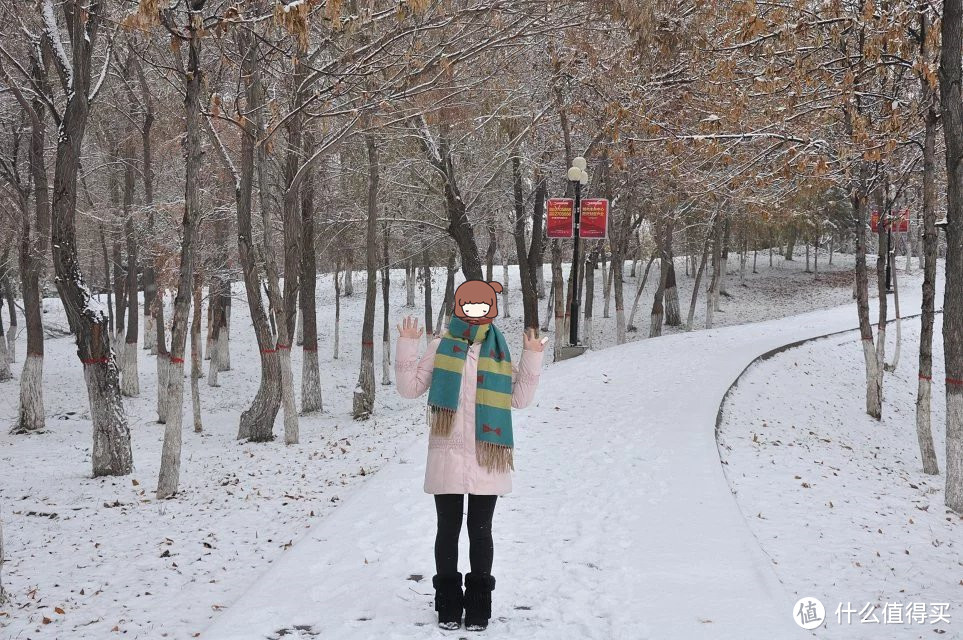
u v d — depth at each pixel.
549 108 24.73
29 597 7.29
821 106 14.91
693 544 6.39
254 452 17.48
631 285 55.00
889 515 10.87
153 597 7.12
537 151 28.56
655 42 13.97
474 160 29.45
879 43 12.74
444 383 4.53
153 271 30.69
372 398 24.70
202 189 25.64
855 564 8.30
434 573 5.57
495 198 31.27
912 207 22.73
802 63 13.70
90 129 26.81
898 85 15.48
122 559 8.70
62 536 10.08
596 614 4.87
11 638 6.02
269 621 4.67
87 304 14.29
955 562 8.75
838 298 51.28
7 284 37.94
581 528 6.90
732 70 13.88
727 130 15.73
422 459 9.63
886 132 13.91
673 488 8.48
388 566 5.70
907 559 8.71
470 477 4.48
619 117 15.05
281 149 23.98
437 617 4.73
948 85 11.91
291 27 8.68
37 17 17.45
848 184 18.70
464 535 6.64
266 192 16.95
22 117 22.16
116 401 14.73
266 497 11.84
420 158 27.38
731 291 54.44
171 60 19.11
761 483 11.46
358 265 39.09
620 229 33.06
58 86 22.75
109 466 14.68
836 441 17.17
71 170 13.54
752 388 19.84
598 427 12.55
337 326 40.03
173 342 12.45
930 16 13.71
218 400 30.88
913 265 62.09
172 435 12.47
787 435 15.88
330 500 11.05
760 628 4.59
